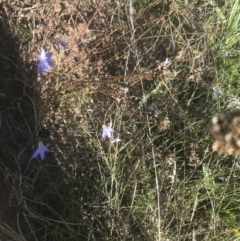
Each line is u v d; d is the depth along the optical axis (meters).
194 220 0.31
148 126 0.29
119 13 0.31
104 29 0.31
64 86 0.28
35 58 0.29
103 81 0.28
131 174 0.29
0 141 0.28
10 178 0.28
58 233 0.28
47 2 0.29
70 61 0.29
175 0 0.31
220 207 0.30
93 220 0.28
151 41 0.32
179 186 0.30
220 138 0.19
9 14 0.29
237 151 0.19
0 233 0.27
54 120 0.29
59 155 0.29
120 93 0.28
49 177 0.29
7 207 0.28
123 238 0.29
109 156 0.29
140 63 0.31
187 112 0.30
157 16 0.32
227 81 0.32
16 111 0.28
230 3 0.32
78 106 0.29
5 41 0.28
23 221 0.28
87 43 0.30
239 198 0.31
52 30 0.29
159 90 0.30
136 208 0.30
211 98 0.31
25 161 0.28
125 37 0.31
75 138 0.29
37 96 0.28
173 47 0.31
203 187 0.30
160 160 0.30
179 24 0.31
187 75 0.29
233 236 0.31
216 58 0.32
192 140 0.30
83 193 0.29
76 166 0.29
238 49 0.33
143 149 0.29
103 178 0.28
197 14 0.32
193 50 0.31
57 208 0.29
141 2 0.31
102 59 0.30
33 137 0.28
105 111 0.30
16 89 0.28
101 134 0.30
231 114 0.19
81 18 0.30
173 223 0.30
